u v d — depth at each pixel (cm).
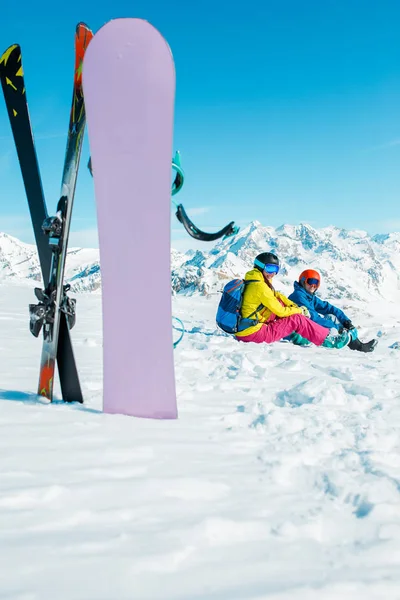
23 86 311
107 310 290
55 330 307
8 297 1143
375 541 158
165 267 283
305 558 147
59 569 133
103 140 283
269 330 639
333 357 555
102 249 290
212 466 210
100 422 264
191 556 144
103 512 164
